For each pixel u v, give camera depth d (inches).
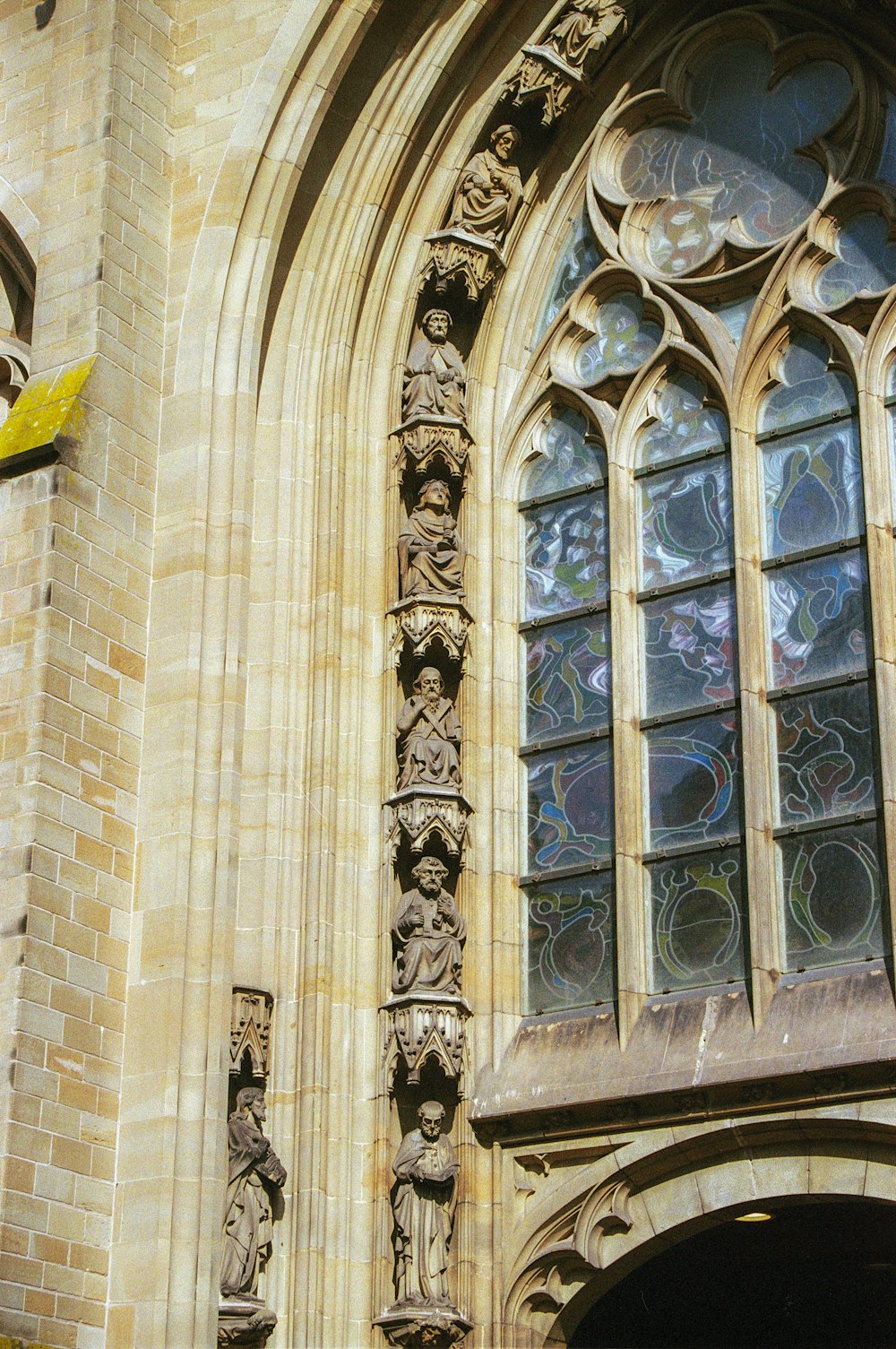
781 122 1240.8
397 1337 1029.2
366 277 1228.5
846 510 1130.7
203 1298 987.3
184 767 1075.9
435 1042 1073.5
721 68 1273.4
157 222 1194.0
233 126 1207.6
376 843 1133.1
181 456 1143.6
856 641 1102.4
